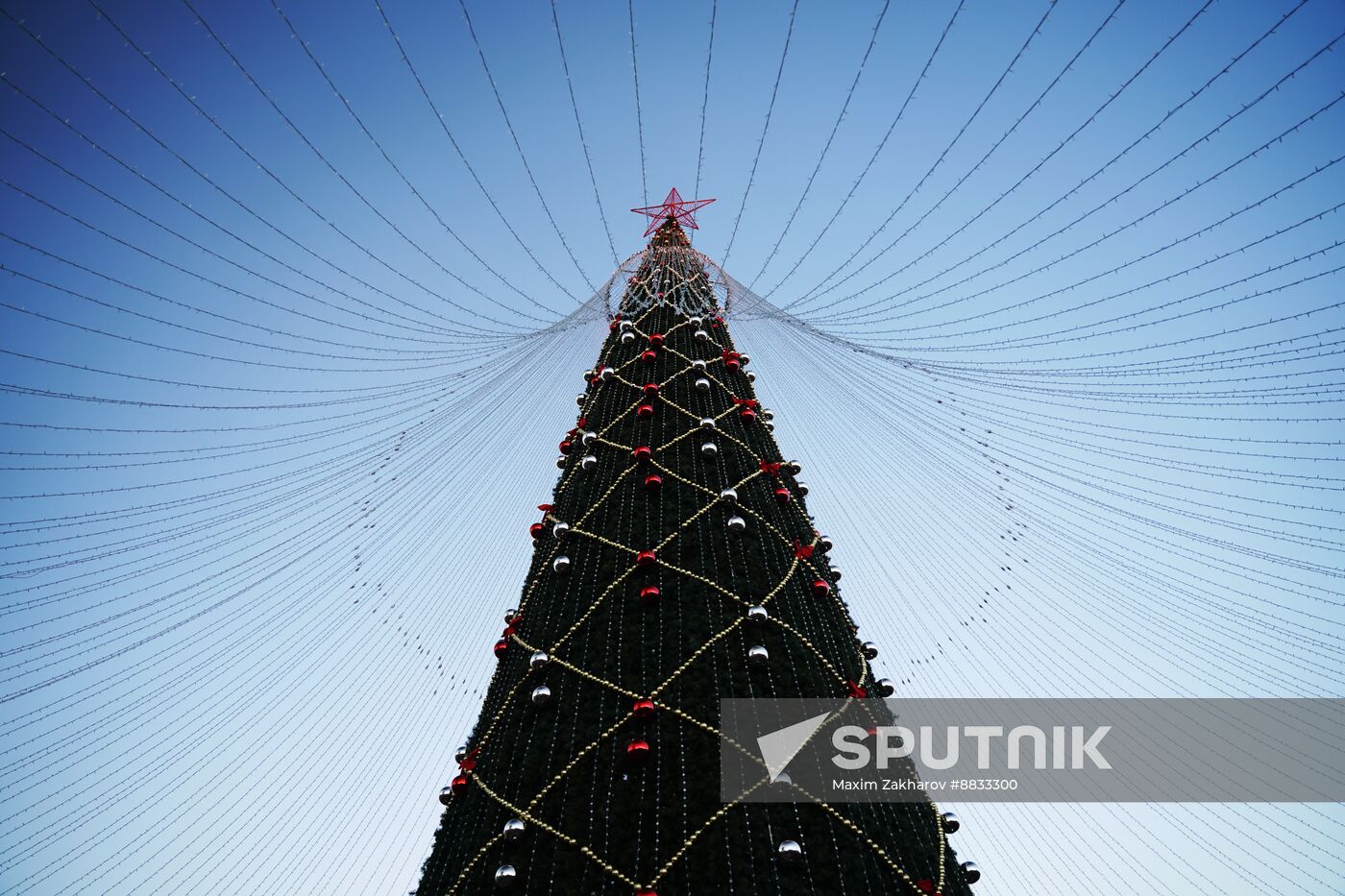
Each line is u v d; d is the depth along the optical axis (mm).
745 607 10375
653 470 12750
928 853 8672
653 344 16031
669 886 7363
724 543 11453
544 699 9516
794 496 13711
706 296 18969
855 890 7625
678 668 9430
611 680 9484
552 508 13594
